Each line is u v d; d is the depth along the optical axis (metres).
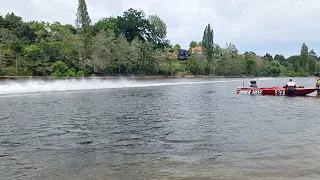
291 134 12.64
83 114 18.42
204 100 28.25
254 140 11.56
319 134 12.63
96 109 20.91
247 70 144.88
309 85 69.00
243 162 8.81
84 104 23.98
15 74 67.06
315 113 19.22
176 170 8.14
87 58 89.31
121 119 16.59
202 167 8.38
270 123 15.35
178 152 9.94
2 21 89.75
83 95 32.91
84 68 85.12
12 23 92.88
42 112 19.20
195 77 122.00
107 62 90.81
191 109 21.22
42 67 73.50
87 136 12.26
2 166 8.48
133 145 10.85
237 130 13.52
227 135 12.47
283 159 9.08
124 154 9.70
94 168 8.32
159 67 112.12
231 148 10.41
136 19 127.88
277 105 24.19
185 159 9.14
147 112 19.50
